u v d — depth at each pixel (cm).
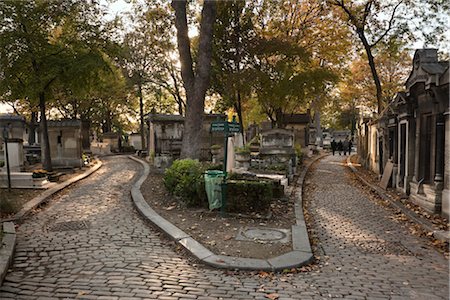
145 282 488
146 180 1422
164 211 906
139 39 3142
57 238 682
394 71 3203
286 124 3338
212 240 682
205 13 1391
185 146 1412
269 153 2162
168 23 2398
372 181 1636
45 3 1480
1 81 1500
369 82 3238
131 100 4053
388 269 572
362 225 869
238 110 2358
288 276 532
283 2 2366
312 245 699
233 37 2214
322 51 2531
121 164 2284
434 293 481
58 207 972
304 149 3356
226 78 2259
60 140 1905
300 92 2241
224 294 462
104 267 538
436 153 1006
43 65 1537
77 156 1903
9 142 1447
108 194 1177
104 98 3300
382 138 1622
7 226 713
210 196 903
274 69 2247
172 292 461
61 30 1673
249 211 892
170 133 2523
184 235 694
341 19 2328
